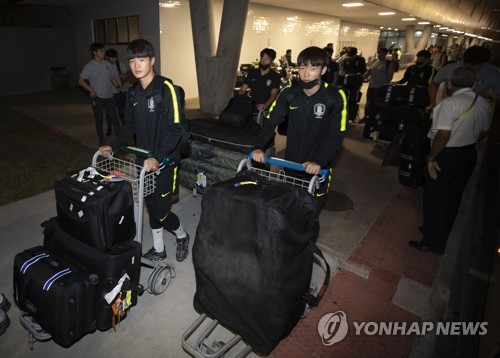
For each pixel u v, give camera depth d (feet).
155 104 7.83
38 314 6.24
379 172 18.15
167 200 8.58
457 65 14.89
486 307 8.66
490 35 159.12
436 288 9.57
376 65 27.09
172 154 8.17
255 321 6.08
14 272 6.65
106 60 19.30
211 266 6.26
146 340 7.50
